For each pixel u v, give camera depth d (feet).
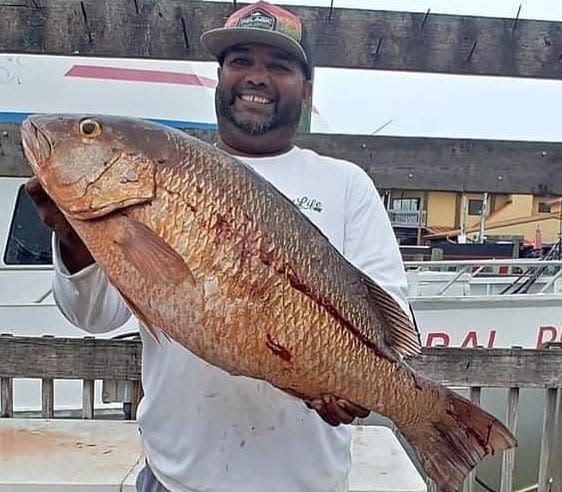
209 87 15.23
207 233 4.46
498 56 10.56
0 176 10.43
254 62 6.34
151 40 10.18
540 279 19.29
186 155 4.52
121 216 4.43
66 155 4.46
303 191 6.13
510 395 10.43
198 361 5.60
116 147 4.44
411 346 5.25
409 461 9.27
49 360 10.26
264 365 4.65
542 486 10.76
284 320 4.63
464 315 14.85
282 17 6.37
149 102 14.69
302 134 10.48
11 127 10.23
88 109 14.35
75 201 4.45
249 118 6.30
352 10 10.31
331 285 4.83
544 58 10.59
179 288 4.43
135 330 12.92
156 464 5.87
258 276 4.56
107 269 4.52
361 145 10.54
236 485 5.60
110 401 12.17
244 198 4.60
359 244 6.09
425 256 34.14
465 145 10.68
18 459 8.91
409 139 10.61
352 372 4.87
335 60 10.36
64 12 10.07
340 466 6.02
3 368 10.28
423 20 10.39
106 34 10.14
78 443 9.52
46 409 10.57
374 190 6.46
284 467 5.65
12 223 14.05
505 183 10.74
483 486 13.38
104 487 8.21
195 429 5.64
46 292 13.84
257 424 5.60
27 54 10.22
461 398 5.26
